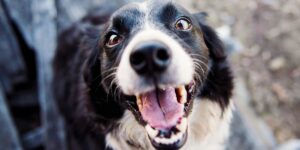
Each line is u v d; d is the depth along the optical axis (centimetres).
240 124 79
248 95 100
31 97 84
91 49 54
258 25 114
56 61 72
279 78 106
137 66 38
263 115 101
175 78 39
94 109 54
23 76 83
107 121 53
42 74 79
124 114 52
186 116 45
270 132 95
